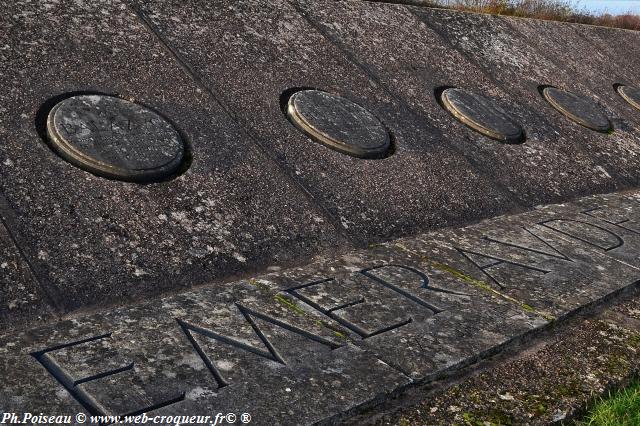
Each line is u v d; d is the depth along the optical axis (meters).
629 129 6.65
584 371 2.74
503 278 3.48
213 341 2.62
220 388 2.33
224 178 3.80
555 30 8.30
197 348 2.56
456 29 6.98
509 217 4.45
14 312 2.66
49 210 3.15
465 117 5.41
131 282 2.99
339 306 3.00
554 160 5.46
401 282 3.30
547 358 2.83
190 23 4.96
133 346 2.51
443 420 2.34
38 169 3.34
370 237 3.83
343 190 4.11
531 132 5.73
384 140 4.66
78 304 2.80
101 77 4.10
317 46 5.48
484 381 2.61
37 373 2.29
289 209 3.79
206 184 3.71
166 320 2.72
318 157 4.30
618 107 7.04
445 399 2.47
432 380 2.58
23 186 3.21
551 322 3.09
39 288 2.79
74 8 4.52
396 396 2.47
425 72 5.91
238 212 3.62
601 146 6.03
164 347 2.53
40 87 3.83
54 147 3.53
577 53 7.92
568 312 3.20
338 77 5.23
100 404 2.18
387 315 2.97
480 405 2.44
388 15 6.55
